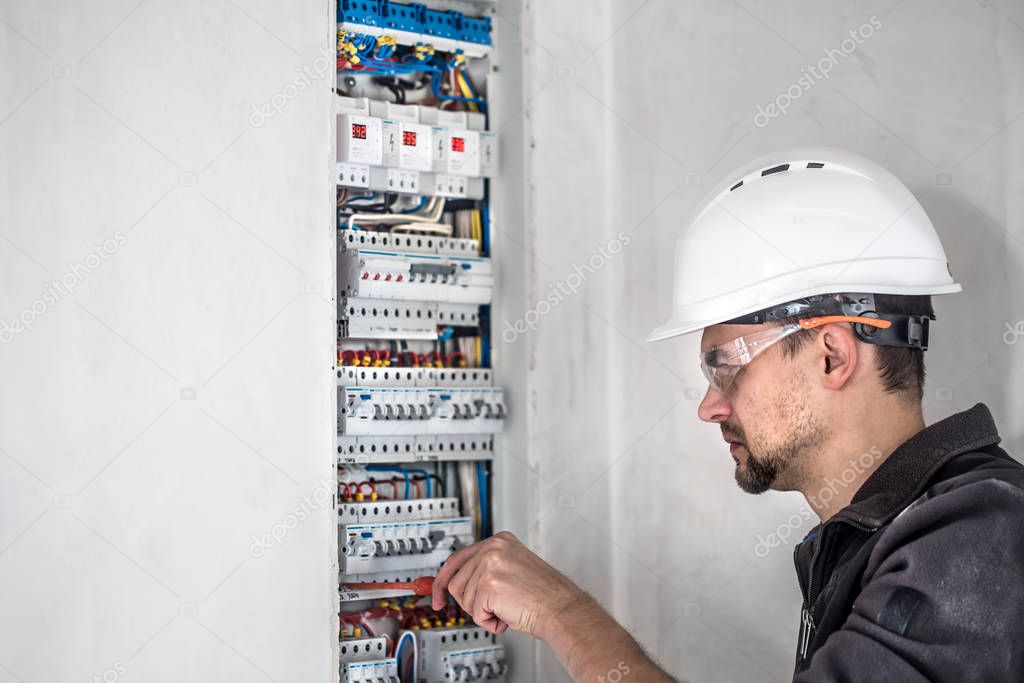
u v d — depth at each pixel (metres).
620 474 1.99
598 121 2.03
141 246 1.56
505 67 2.00
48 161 1.50
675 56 2.05
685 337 2.06
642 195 2.05
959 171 1.83
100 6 1.55
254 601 1.60
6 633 1.44
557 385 1.93
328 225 1.70
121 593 1.51
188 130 1.60
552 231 1.95
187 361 1.58
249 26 1.65
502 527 1.96
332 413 1.68
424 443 1.90
